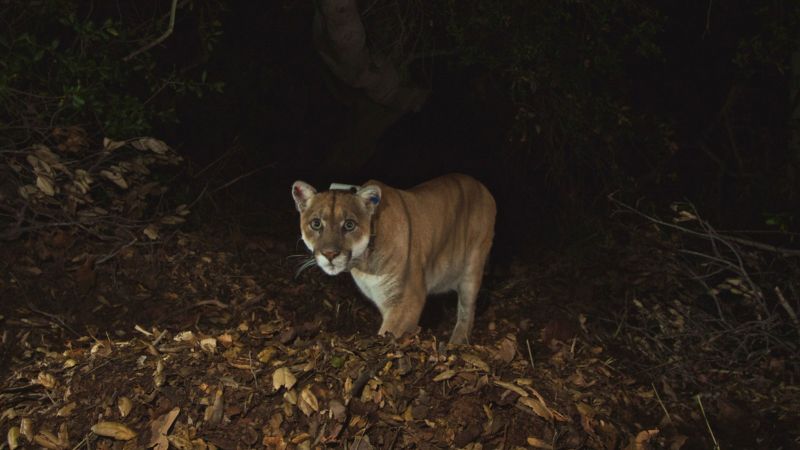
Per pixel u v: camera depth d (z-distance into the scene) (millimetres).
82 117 3889
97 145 3951
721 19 5629
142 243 3643
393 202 3076
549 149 4875
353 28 4344
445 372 2701
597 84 4664
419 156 5965
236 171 4910
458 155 5875
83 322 3293
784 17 4301
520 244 4703
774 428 3064
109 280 3480
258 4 5641
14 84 3602
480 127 5801
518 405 2668
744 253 3607
